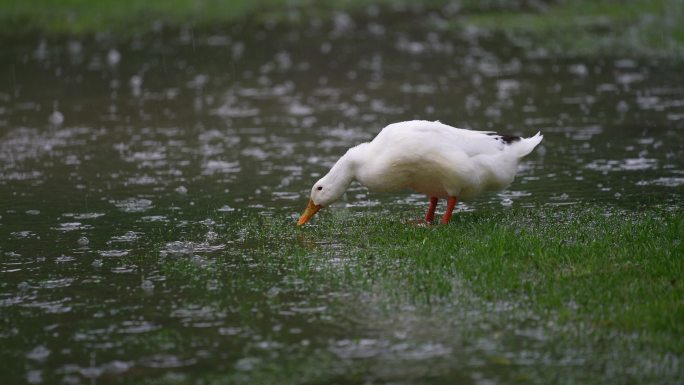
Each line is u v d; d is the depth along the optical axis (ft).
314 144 56.08
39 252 35.76
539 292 28.63
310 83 77.71
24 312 29.12
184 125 62.59
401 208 41.45
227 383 23.50
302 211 41.29
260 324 27.37
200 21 111.86
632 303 27.30
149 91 75.31
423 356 24.67
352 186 46.34
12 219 40.86
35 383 23.89
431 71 81.20
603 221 36.50
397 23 109.19
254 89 75.56
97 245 36.58
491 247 32.40
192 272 32.60
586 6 114.52
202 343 26.11
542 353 24.62
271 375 23.89
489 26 104.83
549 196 42.39
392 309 28.09
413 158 35.58
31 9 117.91
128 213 41.63
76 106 69.82
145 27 108.37
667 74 75.20
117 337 26.78
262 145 56.13
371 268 31.94
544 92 70.33
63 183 47.70
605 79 74.38
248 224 39.24
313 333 26.50
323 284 30.63
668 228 34.32
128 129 61.72
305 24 109.81
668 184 43.73
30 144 57.52
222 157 53.16
